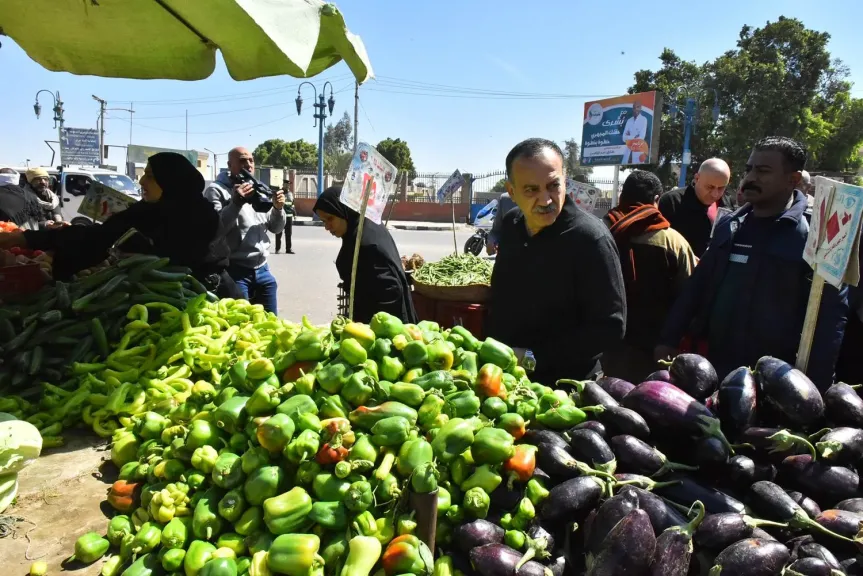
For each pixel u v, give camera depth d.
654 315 4.22
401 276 4.36
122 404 2.97
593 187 8.61
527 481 1.91
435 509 1.78
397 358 2.31
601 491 1.79
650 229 4.16
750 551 1.56
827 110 34.03
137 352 3.38
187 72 5.71
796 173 3.09
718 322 3.30
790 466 1.87
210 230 4.45
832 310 2.92
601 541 1.62
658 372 2.30
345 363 2.17
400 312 4.30
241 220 5.58
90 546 1.96
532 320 3.12
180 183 4.27
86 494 2.37
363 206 3.40
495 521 1.88
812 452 1.85
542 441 2.00
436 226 32.44
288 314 9.58
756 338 3.14
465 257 6.28
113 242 4.25
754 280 3.15
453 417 2.10
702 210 5.02
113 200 5.12
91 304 3.55
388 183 3.82
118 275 3.79
